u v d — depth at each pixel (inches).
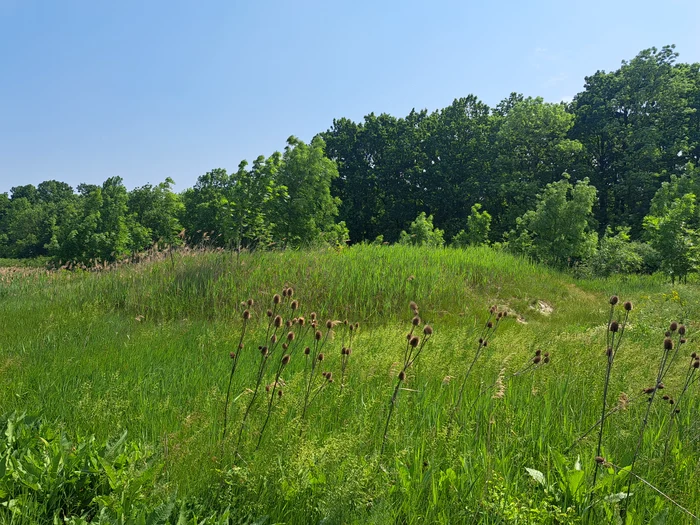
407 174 1930.4
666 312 367.2
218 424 133.5
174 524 84.4
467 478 100.7
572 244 850.1
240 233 639.1
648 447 119.8
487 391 159.6
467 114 1953.7
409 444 119.6
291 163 956.0
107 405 149.8
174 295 411.2
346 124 2100.1
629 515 86.3
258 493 94.2
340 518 85.0
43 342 266.7
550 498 95.3
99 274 500.1
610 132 1584.6
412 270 485.7
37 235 3304.6
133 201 1526.8
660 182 1518.2
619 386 173.5
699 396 162.9
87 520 89.4
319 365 180.9
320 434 124.7
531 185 1526.8
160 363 224.2
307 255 526.3
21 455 100.0
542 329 307.9
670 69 1549.0
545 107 1588.3
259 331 286.2
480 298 462.9
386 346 222.4
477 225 1205.7
